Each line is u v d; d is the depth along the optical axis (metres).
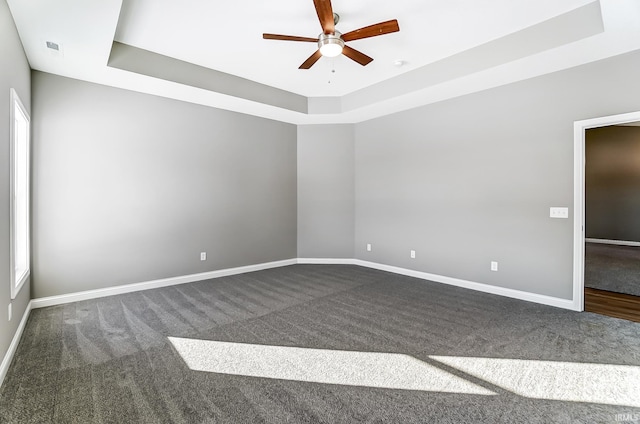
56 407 1.78
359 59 3.13
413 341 2.63
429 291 4.09
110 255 3.92
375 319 3.12
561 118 3.45
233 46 3.51
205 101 4.53
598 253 6.28
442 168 4.52
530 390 1.95
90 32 2.70
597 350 2.46
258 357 2.36
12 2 2.28
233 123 5.02
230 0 2.69
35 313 3.26
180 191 4.50
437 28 3.15
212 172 4.81
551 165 3.53
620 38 2.76
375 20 3.01
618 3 2.26
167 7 2.78
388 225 5.26
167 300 3.73
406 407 1.79
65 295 3.62
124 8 2.78
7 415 1.71
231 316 3.21
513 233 3.84
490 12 2.88
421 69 4.04
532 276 3.69
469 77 3.65
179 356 2.37
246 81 4.44
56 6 2.34
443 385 2.00
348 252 5.86
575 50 2.99
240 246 5.16
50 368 2.19
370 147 5.50
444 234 4.52
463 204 4.30
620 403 1.82
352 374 2.13
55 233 3.55
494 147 3.98
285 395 1.90
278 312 3.33
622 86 3.07
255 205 5.33
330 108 5.17
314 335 2.75
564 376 2.10
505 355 2.39
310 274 5.05
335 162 5.81
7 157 2.34
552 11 2.86
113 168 3.93
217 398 1.87
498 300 3.72
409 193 4.94
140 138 4.13
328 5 2.35
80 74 3.55
